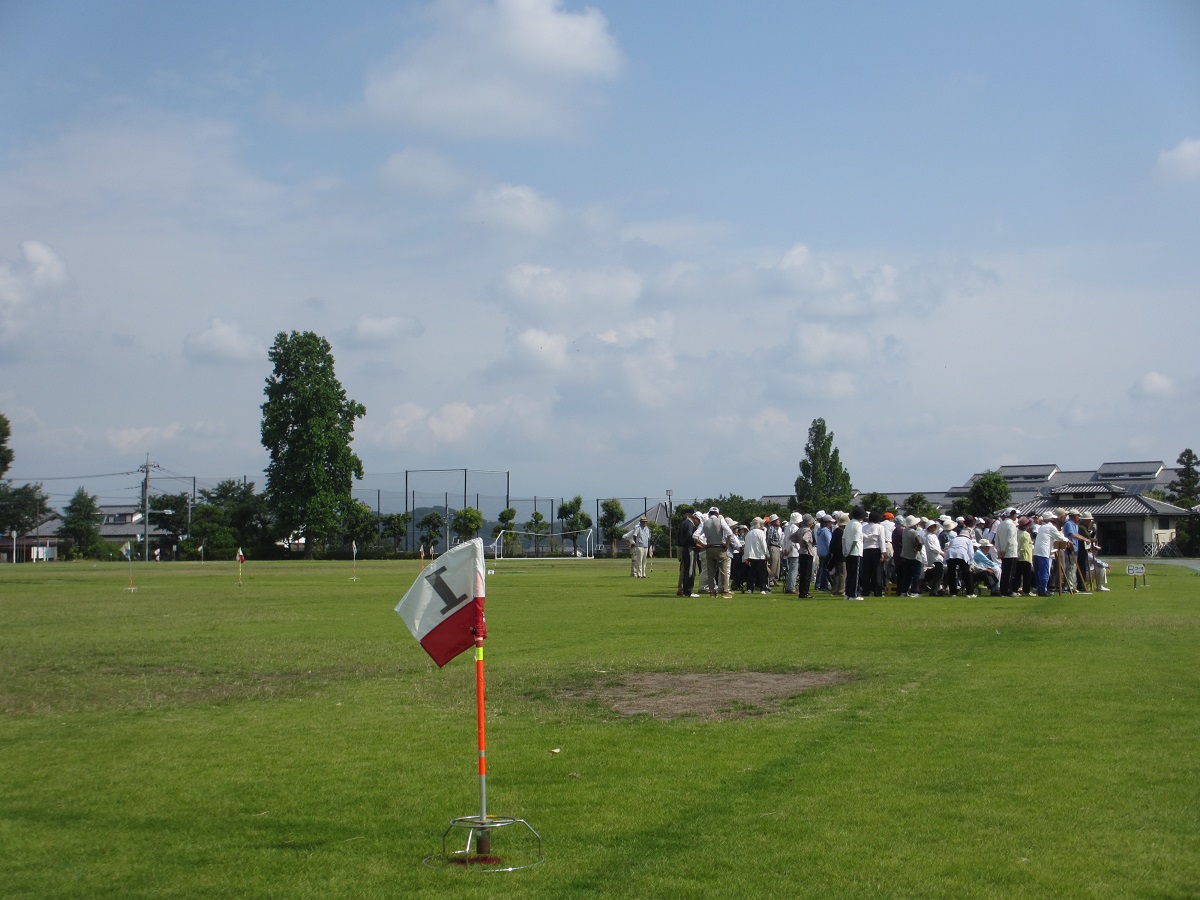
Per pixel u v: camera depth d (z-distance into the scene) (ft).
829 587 109.91
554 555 282.97
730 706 37.93
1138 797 25.36
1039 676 43.29
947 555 98.99
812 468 282.97
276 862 21.70
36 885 20.51
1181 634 58.95
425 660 51.03
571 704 38.88
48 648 56.39
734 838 22.66
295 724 35.65
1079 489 279.69
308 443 257.96
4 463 295.89
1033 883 19.83
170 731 34.63
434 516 278.05
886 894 19.35
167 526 320.50
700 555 104.99
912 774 27.68
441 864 21.39
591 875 20.56
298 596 101.19
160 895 19.93
